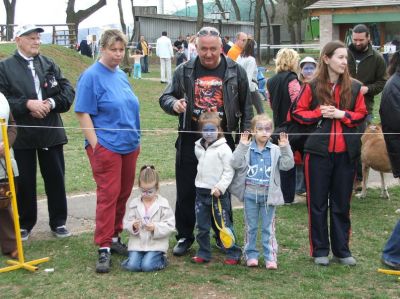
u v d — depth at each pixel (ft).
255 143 18.01
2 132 17.75
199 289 16.31
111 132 17.88
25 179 20.44
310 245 18.52
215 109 18.44
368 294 16.08
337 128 17.66
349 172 17.89
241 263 18.40
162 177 30.40
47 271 17.60
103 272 17.46
